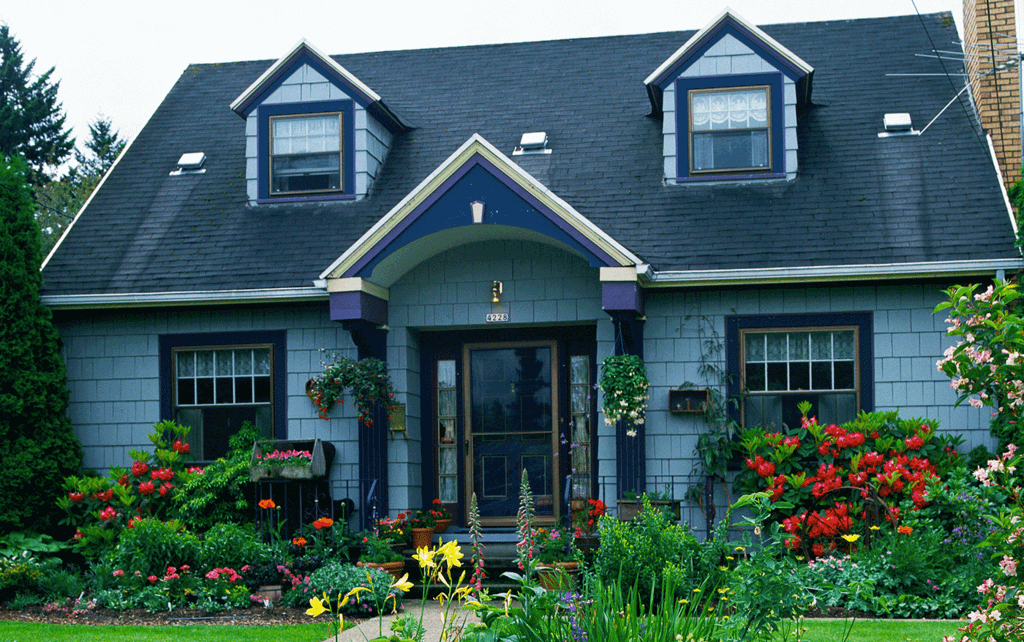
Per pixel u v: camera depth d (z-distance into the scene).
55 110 37.50
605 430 11.00
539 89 13.66
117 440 11.81
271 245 11.90
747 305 10.80
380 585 8.84
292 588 9.14
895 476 9.51
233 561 9.45
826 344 10.73
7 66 36.72
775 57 11.74
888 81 12.78
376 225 10.45
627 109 13.01
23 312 11.08
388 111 12.75
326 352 11.48
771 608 4.99
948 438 10.13
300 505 10.58
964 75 12.57
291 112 12.59
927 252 10.33
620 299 10.05
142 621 8.52
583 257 11.23
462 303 11.44
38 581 9.37
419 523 11.07
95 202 13.04
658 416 10.85
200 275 11.59
